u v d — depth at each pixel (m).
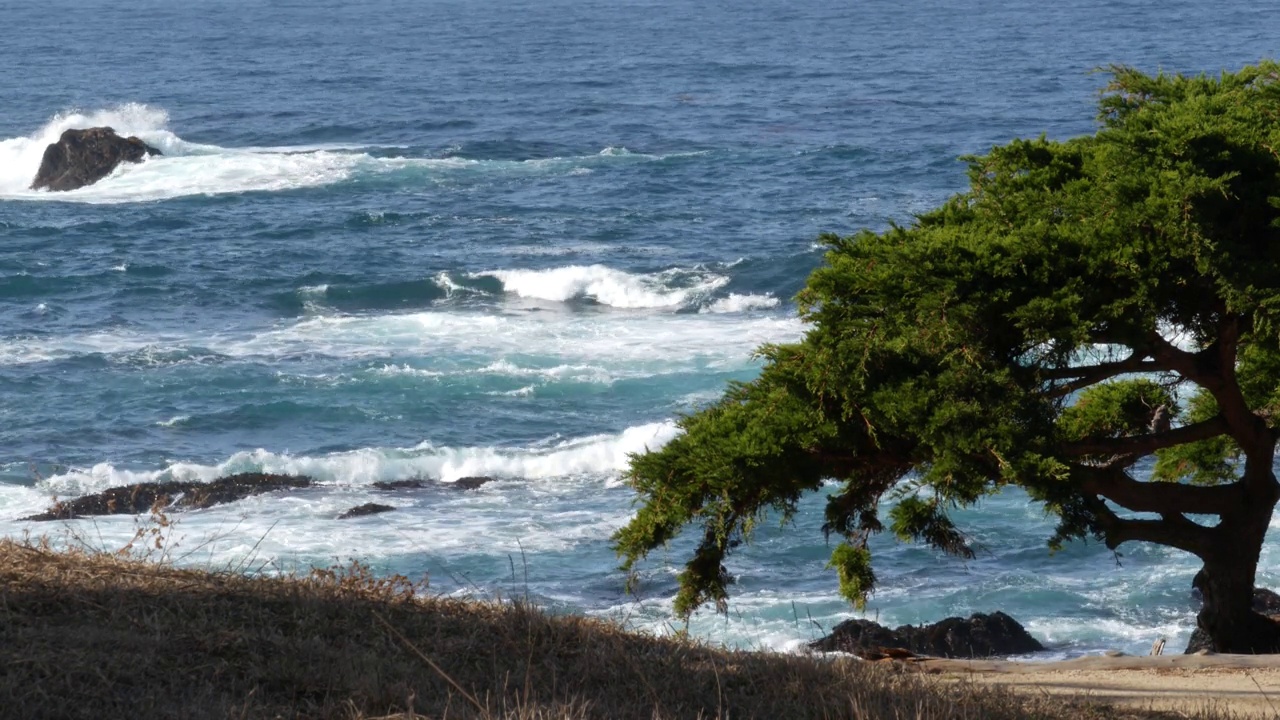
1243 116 18.34
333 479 37.62
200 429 42.25
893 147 101.69
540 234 72.44
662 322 55.16
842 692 11.38
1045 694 12.62
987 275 17.81
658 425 40.19
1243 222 18.11
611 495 36.19
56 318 55.19
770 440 18.02
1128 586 29.92
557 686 10.92
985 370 17.69
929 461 18.45
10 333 52.47
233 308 57.47
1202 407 23.12
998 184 19.92
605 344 51.41
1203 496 19.78
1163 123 18.11
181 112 128.38
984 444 17.20
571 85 153.00
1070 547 31.98
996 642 26.31
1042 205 18.61
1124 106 20.22
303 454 39.97
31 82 156.12
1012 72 157.38
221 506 34.84
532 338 52.38
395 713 9.77
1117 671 15.38
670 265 63.81
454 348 50.78
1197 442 23.31
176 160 94.81
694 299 58.12
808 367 18.22
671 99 137.88
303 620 11.67
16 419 42.50
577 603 28.27
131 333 53.00
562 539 32.50
